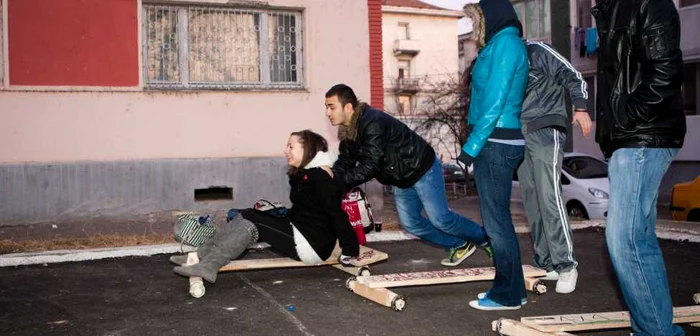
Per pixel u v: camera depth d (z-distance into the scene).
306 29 11.66
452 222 5.72
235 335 4.12
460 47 60.66
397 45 57.84
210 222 6.02
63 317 4.57
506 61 4.35
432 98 37.09
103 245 7.39
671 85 3.38
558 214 5.17
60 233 9.11
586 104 4.85
